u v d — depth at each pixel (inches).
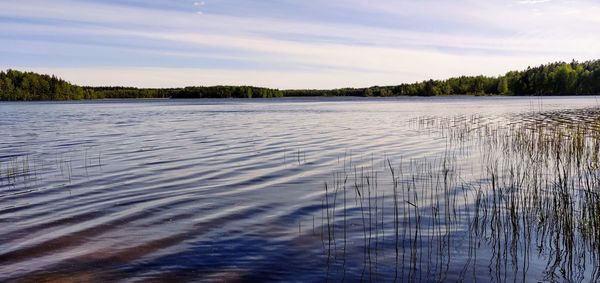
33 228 398.9
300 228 394.6
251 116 2050.9
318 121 1685.5
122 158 777.6
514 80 5880.9
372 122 1600.6
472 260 319.9
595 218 354.0
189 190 538.3
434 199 485.4
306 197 503.2
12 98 5777.6
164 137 1122.0
